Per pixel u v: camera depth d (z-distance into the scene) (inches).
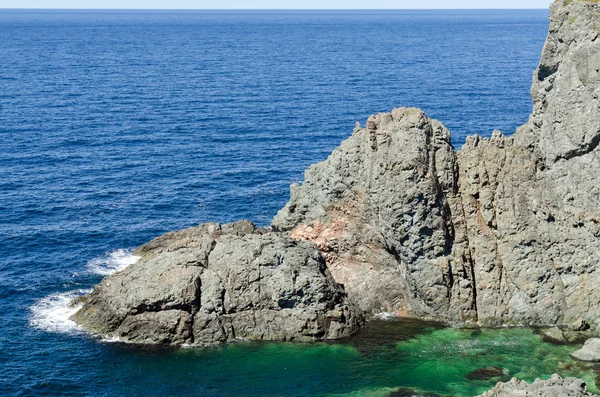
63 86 6835.6
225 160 4224.9
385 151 2379.4
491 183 2390.5
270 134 4862.2
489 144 2417.6
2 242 2965.1
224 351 2194.9
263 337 2256.4
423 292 2349.9
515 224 2358.5
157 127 5054.1
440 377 2043.6
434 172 2352.4
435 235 2316.7
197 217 3304.6
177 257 2335.1
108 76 7642.7
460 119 5172.2
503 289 2353.6
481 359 2130.9
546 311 2321.6
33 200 3469.5
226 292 2271.2
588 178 2265.0
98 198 3526.1
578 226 2297.0
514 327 2321.6
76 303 2465.6
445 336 2267.5
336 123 5206.7
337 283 2443.4
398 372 2076.8
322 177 2635.3
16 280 2645.2
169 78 7564.0
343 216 2568.9
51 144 4522.6
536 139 2399.1
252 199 3548.2
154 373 2086.6
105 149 4441.4
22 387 2012.8
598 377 2010.3
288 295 2261.3
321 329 2267.5
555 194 2345.0
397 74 7721.5
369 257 2514.8
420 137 2346.2
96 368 2106.3
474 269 2373.3
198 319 2241.6
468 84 6865.2
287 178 3887.8
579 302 2305.6
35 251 2896.2
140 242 3009.4
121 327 2255.2
